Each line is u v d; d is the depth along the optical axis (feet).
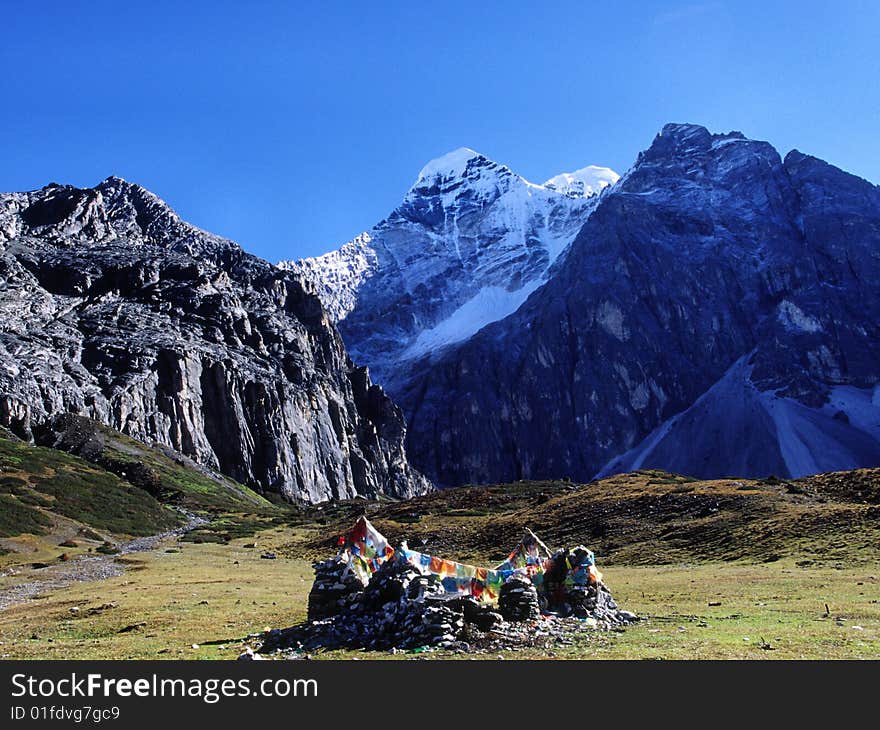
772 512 233.35
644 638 89.92
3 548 261.65
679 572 181.88
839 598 121.70
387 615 93.40
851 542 187.42
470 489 449.89
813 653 78.23
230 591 167.73
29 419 492.54
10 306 623.77
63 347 606.96
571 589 107.04
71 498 360.89
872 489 246.68
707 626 98.48
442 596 92.84
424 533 288.51
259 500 604.90
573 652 82.38
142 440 589.73
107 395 587.27
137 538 334.24
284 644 94.94
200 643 100.63
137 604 144.97
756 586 143.43
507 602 99.45
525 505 358.43
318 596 102.53
